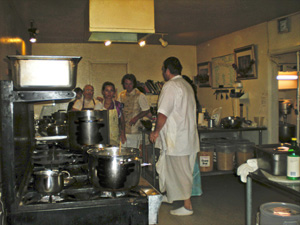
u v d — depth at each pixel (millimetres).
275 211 2115
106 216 1327
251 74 5523
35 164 1988
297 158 1904
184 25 5344
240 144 4562
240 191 4164
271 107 5145
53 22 4980
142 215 1358
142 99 4211
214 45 6742
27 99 1436
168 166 3189
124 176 1363
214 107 6844
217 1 3936
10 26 3889
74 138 2156
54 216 1287
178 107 3057
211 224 3074
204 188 4340
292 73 5863
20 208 1282
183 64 7676
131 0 2668
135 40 3121
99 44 7172
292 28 4648
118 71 7363
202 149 4398
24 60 1499
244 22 5188
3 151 1342
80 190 1464
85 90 4262
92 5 2605
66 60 1539
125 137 3863
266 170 2100
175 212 3320
